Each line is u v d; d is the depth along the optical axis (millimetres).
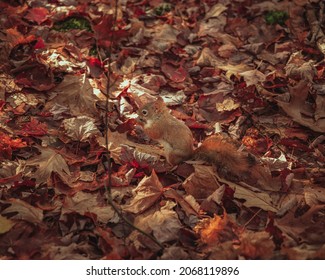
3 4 8492
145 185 5410
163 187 5641
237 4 9180
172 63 7668
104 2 8875
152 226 5055
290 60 7691
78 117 6352
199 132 6539
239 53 8086
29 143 6094
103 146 6016
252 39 8406
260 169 5586
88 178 5660
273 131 6566
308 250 4754
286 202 5383
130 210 5211
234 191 5398
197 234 5012
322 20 8523
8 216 5082
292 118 6656
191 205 5297
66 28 8203
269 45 8273
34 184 5473
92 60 7469
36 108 6656
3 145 5918
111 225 5082
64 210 5129
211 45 8219
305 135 6500
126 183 5566
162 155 6109
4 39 7660
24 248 4738
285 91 7254
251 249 4703
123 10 8797
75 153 6027
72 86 6816
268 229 4988
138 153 5938
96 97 6785
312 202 5383
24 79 6891
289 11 8797
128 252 4805
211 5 9117
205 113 6867
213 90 7301
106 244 4824
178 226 5059
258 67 7730
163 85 7320
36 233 4867
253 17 8852
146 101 6871
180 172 5734
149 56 7902
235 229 5004
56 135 6246
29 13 8281
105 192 5449
